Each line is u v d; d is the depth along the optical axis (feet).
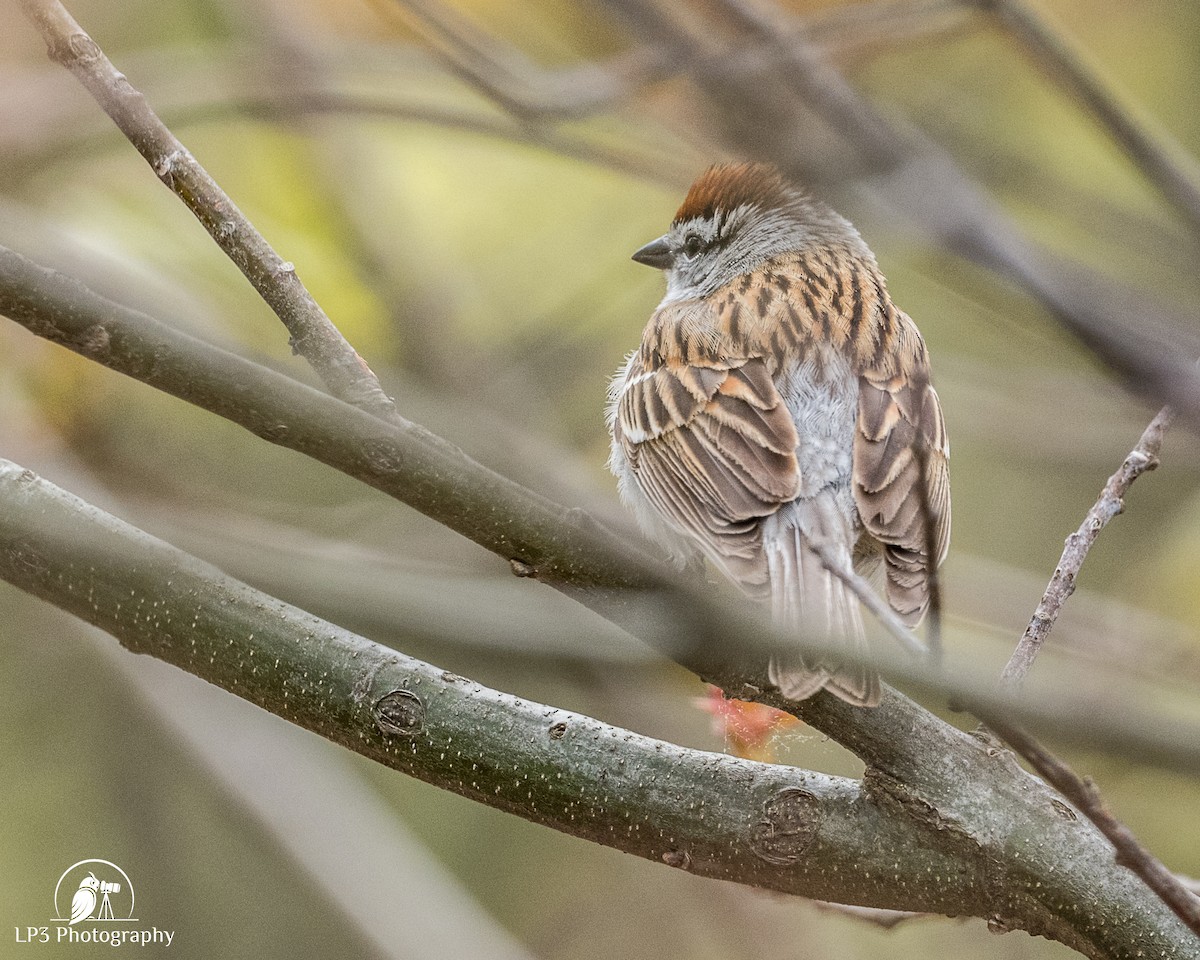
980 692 15.51
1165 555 37.24
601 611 19.31
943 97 45.83
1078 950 19.56
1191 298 39.40
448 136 45.57
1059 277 31.24
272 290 19.94
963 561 37.32
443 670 20.92
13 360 37.35
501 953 35.86
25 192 37.65
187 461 39.88
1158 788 33.24
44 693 41.47
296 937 40.09
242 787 37.99
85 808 40.81
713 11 39.68
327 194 43.47
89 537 20.72
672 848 20.10
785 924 39.68
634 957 40.24
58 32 19.90
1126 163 42.22
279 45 42.16
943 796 19.65
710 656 19.08
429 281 43.70
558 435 43.78
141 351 18.65
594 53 45.85
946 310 47.21
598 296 45.47
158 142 20.08
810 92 35.68
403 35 45.01
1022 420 42.70
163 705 38.81
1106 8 48.70
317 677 20.45
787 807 19.90
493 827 42.86
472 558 36.17
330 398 19.08
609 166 39.09
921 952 38.99
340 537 37.14
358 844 37.37
